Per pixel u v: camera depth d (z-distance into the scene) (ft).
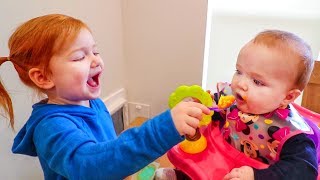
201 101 2.08
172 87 4.43
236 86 1.90
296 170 1.60
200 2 3.78
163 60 4.32
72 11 3.20
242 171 1.62
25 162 2.96
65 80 1.60
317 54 4.18
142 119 4.80
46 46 1.55
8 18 2.46
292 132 1.76
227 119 2.13
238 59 1.90
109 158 1.31
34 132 1.67
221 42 4.52
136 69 4.56
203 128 2.21
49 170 1.74
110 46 4.09
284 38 1.75
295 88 1.82
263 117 1.89
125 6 4.18
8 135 2.67
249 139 1.97
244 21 4.32
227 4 4.27
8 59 1.67
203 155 2.08
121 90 4.58
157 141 1.31
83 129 1.69
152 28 4.17
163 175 2.21
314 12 4.00
